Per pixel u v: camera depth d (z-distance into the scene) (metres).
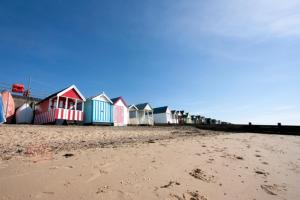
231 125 24.58
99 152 5.44
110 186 3.19
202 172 4.54
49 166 3.88
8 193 2.59
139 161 4.82
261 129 22.39
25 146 5.89
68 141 7.54
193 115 61.28
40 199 2.53
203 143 9.09
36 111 20.80
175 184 3.64
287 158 7.21
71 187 2.99
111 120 21.44
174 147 7.21
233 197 3.46
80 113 18.30
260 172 5.09
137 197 2.95
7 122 18.16
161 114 43.41
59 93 16.97
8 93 18.56
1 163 3.86
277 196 3.71
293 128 20.34
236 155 6.81
